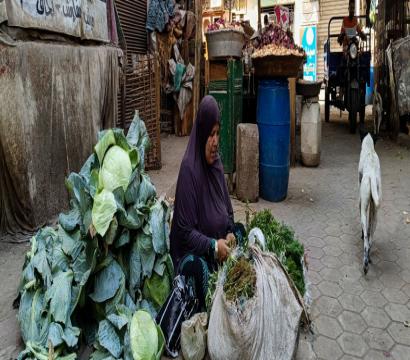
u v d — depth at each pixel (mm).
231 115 5074
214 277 2314
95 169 2410
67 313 2166
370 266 3494
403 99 7355
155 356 2100
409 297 3049
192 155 2449
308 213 4727
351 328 2723
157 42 8672
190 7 9633
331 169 6594
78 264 2295
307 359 2400
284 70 4668
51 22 3984
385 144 8211
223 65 5023
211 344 2082
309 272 3404
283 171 5016
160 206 2613
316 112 6551
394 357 2463
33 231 3805
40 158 3893
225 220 2586
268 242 2660
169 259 2547
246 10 16312
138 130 2938
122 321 2145
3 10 3389
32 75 3738
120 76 6211
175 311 2318
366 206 3258
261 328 1972
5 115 3521
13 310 2725
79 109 4621
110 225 2227
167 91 8938
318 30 15484
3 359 2291
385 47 8789
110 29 5801
